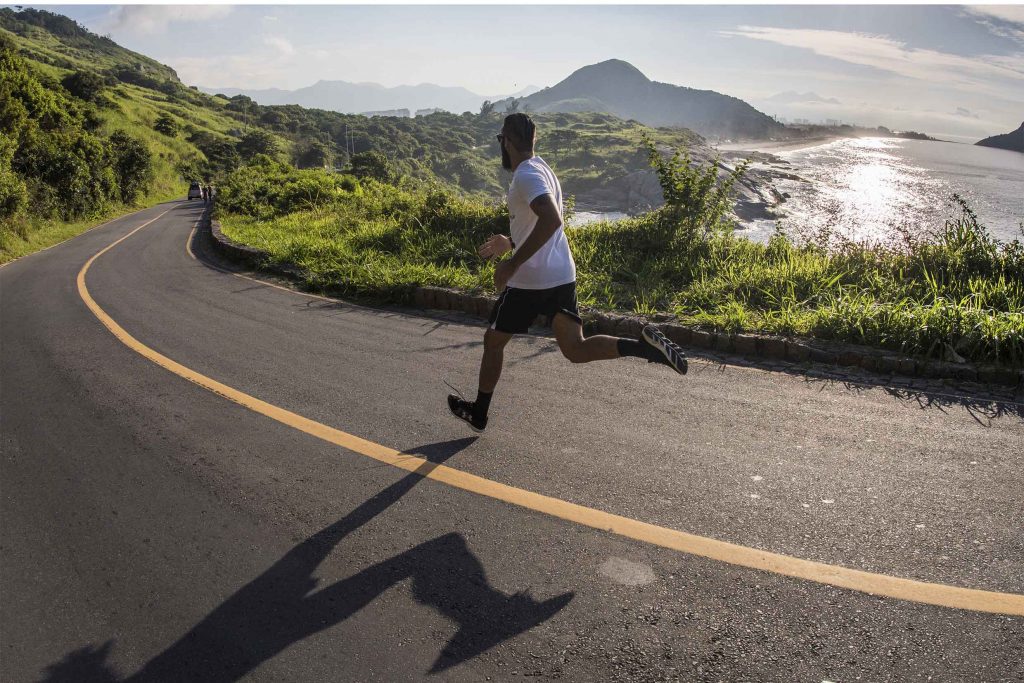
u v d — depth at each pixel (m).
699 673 2.13
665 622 2.39
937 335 5.01
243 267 13.73
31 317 9.56
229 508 3.50
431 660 2.27
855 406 4.33
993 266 7.05
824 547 2.79
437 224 12.75
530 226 3.34
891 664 2.12
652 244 9.42
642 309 6.86
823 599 2.46
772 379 4.95
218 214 28.16
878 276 7.17
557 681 2.14
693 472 3.52
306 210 24.91
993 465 3.43
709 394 4.68
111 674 2.33
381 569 2.84
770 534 2.90
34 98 48.41
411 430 4.38
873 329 5.37
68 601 2.79
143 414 5.05
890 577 2.57
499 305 3.54
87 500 3.71
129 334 7.85
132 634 2.54
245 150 133.12
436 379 5.43
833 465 3.52
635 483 3.44
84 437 4.68
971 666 2.10
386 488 3.58
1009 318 5.05
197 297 10.33
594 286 7.94
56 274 15.20
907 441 3.77
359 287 9.44
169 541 3.21
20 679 2.34
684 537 2.92
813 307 6.63
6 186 26.34
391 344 6.72
